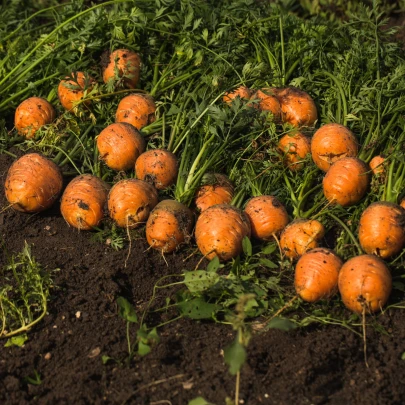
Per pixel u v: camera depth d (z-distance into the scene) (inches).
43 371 47.1
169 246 51.5
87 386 46.3
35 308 49.1
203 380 46.5
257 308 48.8
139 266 51.3
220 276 49.3
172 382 46.5
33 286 49.3
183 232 51.6
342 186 52.3
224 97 56.8
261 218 51.7
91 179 53.2
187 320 49.0
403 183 52.4
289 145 54.6
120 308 48.6
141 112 56.6
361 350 47.8
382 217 50.3
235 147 55.7
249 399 45.9
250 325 48.3
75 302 49.7
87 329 48.6
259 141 55.4
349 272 48.5
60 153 55.5
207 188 52.9
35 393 46.3
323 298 49.1
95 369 47.0
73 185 53.1
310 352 47.3
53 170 53.9
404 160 52.1
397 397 46.1
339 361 47.3
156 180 53.4
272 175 54.6
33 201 53.4
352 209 53.4
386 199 51.9
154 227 51.3
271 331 48.0
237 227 50.8
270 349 47.5
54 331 48.5
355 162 52.6
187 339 48.2
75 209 52.6
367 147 54.1
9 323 48.6
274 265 50.3
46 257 52.1
